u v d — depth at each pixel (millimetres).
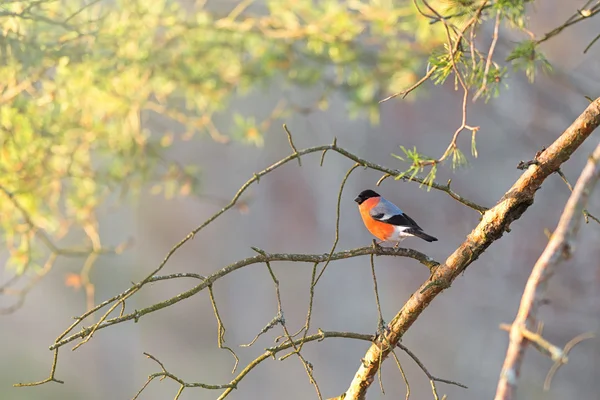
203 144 22859
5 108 8758
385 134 21984
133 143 10148
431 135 21266
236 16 10859
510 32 13062
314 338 4781
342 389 21516
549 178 19047
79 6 9203
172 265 23500
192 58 10430
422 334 20547
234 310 23281
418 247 20953
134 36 9609
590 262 17250
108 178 9992
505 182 20328
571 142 4465
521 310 3125
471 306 20062
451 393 19969
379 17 10133
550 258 3172
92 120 9844
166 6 10469
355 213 22625
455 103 20766
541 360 17609
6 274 22062
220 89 10727
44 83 9266
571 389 17094
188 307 23234
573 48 19516
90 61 9203
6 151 8930
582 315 17156
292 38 10602
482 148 20594
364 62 10883
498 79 4996
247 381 22141
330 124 22422
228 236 23594
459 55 4922
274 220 23281
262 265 23234
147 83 10344
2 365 21344
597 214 16984
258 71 10898
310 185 22906
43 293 21938
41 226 9727
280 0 10406
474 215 20656
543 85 18109
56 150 9727
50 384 21438
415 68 10664
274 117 11008
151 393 22312
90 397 21766
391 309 21891
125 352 22375
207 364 22844
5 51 8289
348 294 22312
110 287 22578
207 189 23094
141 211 23188
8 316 21781
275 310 22906
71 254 9391
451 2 4922
